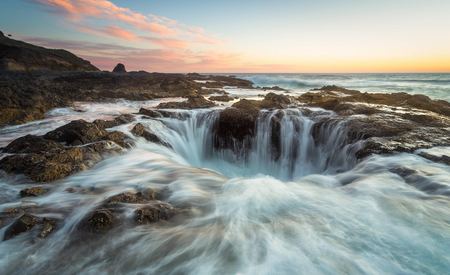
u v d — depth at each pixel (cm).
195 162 1259
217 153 1332
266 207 547
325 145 1130
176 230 477
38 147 840
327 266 385
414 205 540
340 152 1027
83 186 665
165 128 1251
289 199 580
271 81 5491
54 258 421
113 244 446
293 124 1221
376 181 651
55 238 462
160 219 507
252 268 384
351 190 618
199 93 2795
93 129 988
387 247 423
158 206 536
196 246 434
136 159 870
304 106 1555
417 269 381
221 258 406
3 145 1030
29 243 450
